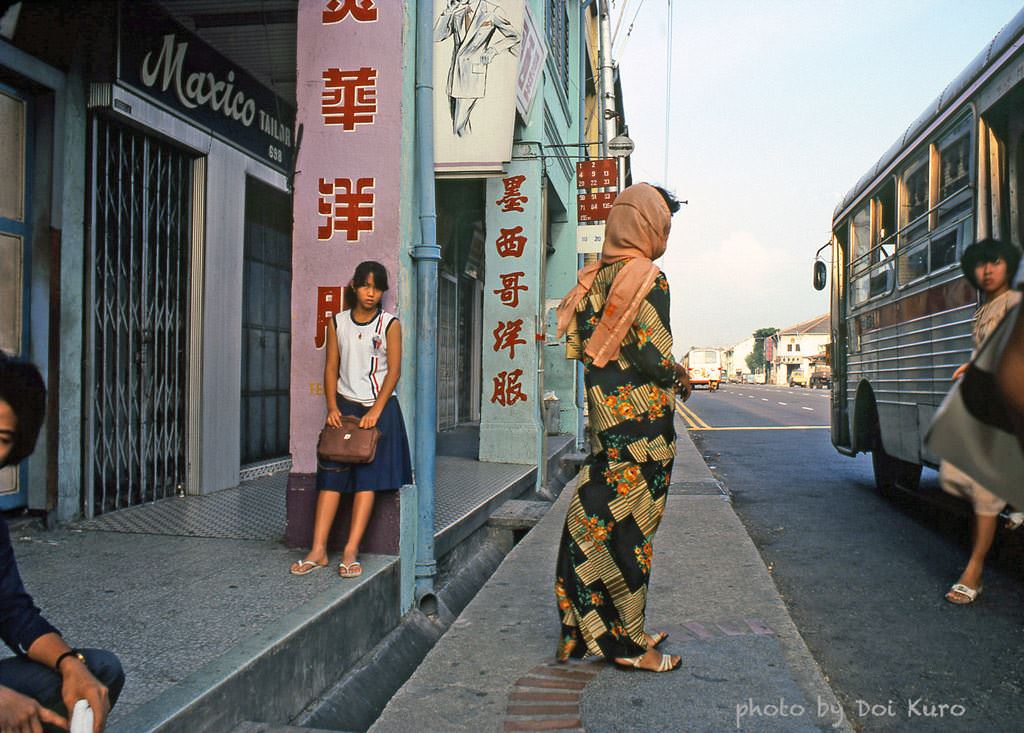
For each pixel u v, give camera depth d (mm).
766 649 3328
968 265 3348
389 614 3738
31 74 4344
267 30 5461
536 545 5270
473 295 14555
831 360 9070
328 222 4023
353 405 3789
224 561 3824
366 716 3072
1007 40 4375
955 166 5199
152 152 5383
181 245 5730
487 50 4625
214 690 2350
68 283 4637
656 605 3957
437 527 4730
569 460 9977
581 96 13242
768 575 4512
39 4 4242
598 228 10289
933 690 3314
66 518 4668
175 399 5688
